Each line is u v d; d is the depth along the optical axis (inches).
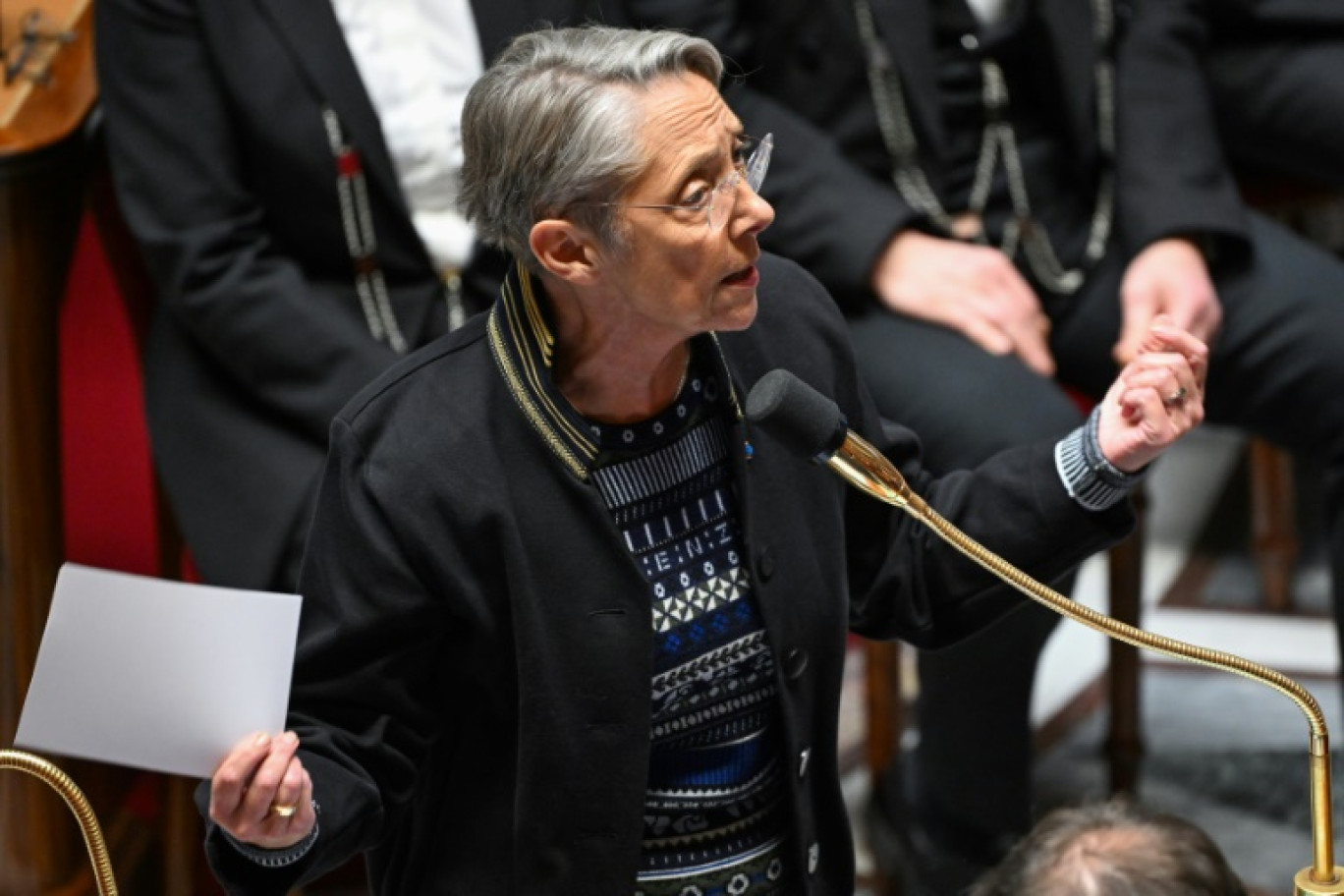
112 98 393.7
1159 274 424.2
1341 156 467.5
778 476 254.1
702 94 227.8
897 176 436.8
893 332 417.7
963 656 405.7
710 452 251.4
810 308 266.1
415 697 249.3
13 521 409.1
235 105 390.9
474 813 254.4
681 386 247.6
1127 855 224.4
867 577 278.5
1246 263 433.1
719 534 252.2
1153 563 622.2
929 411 404.5
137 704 225.6
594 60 227.0
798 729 256.8
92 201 412.5
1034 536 260.5
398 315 400.5
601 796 244.7
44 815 418.0
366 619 241.0
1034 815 430.3
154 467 406.3
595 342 239.8
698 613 249.8
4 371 404.2
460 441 241.1
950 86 442.6
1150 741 507.2
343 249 399.5
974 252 422.9
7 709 414.6
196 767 227.3
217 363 402.9
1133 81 444.5
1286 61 473.1
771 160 424.8
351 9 396.5
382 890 267.1
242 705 226.1
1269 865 441.4
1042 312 445.1
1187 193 430.3
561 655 242.1
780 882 264.2
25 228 400.5
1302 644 558.9
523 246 234.8
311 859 229.8
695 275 227.3
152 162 391.5
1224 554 622.2
